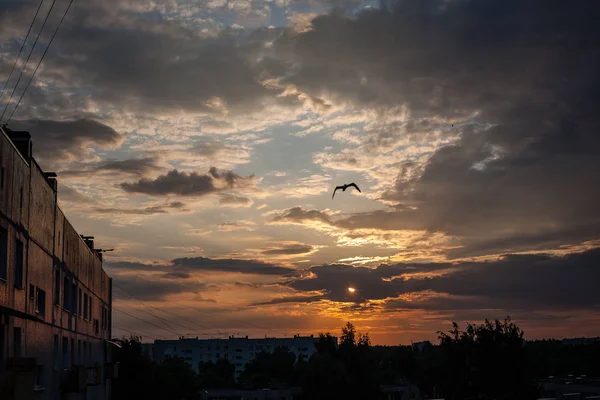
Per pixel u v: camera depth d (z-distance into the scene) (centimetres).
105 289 5753
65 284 3597
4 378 2055
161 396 7500
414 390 10400
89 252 4609
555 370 11325
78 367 3384
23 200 2459
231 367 15575
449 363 6400
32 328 2608
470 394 6228
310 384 8950
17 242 2398
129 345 7319
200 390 9806
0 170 2102
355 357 9419
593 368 11575
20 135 2578
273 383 13275
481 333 6200
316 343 9881
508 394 6025
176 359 12012
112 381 6925
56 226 3200
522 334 6184
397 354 13588
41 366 2820
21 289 2406
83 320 4266
